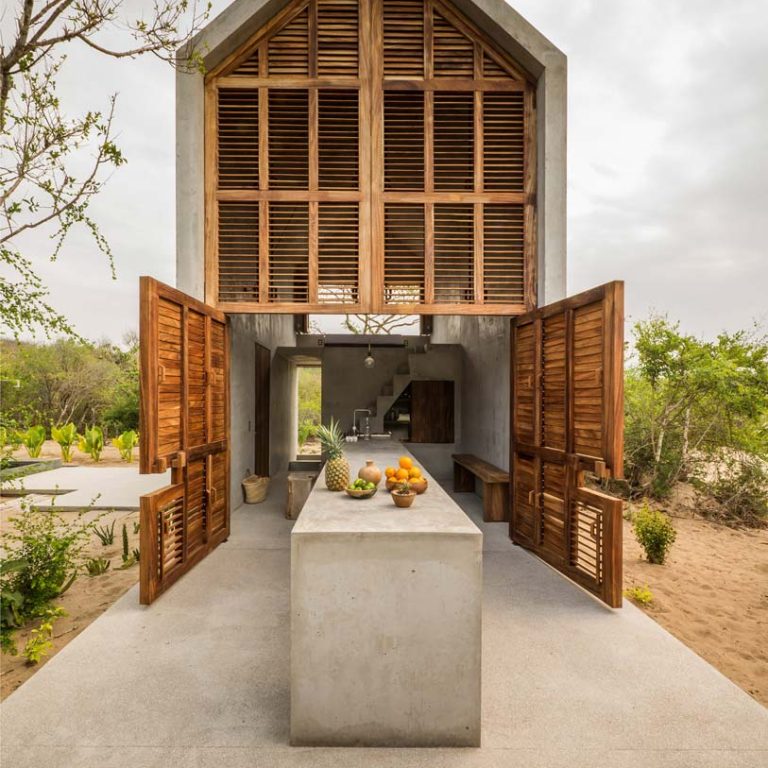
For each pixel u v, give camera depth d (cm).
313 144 512
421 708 225
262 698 257
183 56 493
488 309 523
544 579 434
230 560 480
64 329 356
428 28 524
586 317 405
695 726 237
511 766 212
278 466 1041
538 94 525
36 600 366
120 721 237
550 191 513
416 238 548
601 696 261
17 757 212
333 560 224
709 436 819
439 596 225
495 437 713
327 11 522
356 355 1023
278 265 543
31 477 959
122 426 1546
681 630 382
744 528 712
